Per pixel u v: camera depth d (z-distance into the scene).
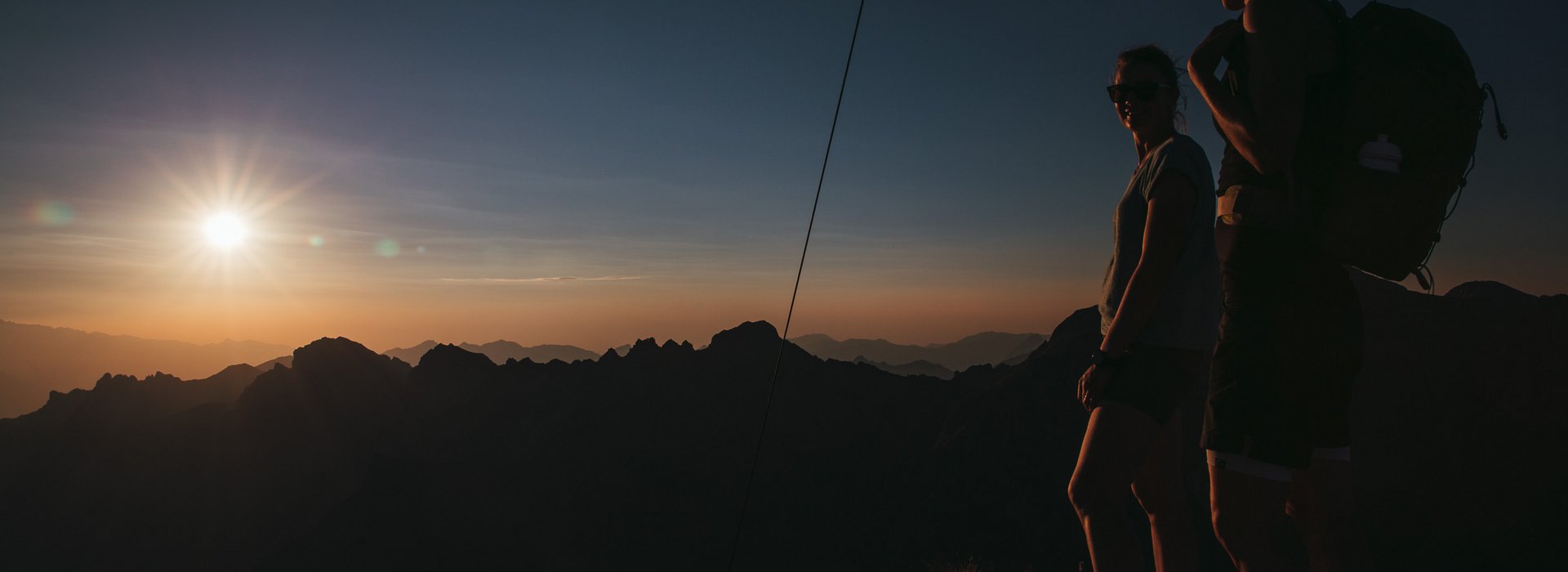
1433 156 1.76
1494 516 41.97
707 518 98.19
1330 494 1.99
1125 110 2.44
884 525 83.31
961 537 74.31
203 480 154.00
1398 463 46.84
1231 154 2.03
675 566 92.00
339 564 100.00
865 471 98.31
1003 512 74.94
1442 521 42.88
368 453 149.75
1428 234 1.80
